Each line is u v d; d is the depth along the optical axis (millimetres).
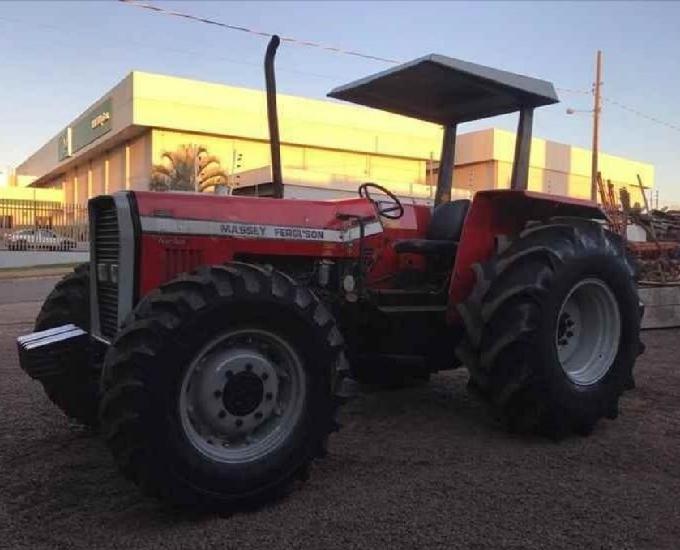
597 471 3959
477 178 48344
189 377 3336
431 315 4934
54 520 3305
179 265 3941
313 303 3658
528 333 4289
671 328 9531
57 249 25203
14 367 6961
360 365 5094
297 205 4469
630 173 62969
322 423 3619
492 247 4879
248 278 3492
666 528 3242
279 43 4719
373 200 5027
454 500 3531
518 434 4629
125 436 3170
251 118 51094
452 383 6160
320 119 54156
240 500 3365
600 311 4812
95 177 63375
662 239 14844
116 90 51031
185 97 48781
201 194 4172
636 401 5539
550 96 5105
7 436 4590
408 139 57938
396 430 4734
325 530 3199
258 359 3512
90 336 4117
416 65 4680
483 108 5551
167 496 3221
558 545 3070
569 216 5082
